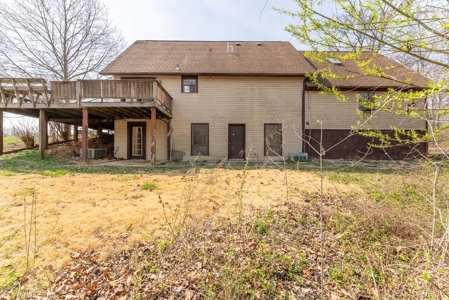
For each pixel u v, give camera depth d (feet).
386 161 35.58
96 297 6.91
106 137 53.11
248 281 7.42
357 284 7.31
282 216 12.15
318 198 15.08
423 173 13.97
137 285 7.18
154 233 10.36
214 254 8.54
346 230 10.64
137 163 33.14
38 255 8.80
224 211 12.80
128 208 13.46
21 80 29.43
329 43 7.98
